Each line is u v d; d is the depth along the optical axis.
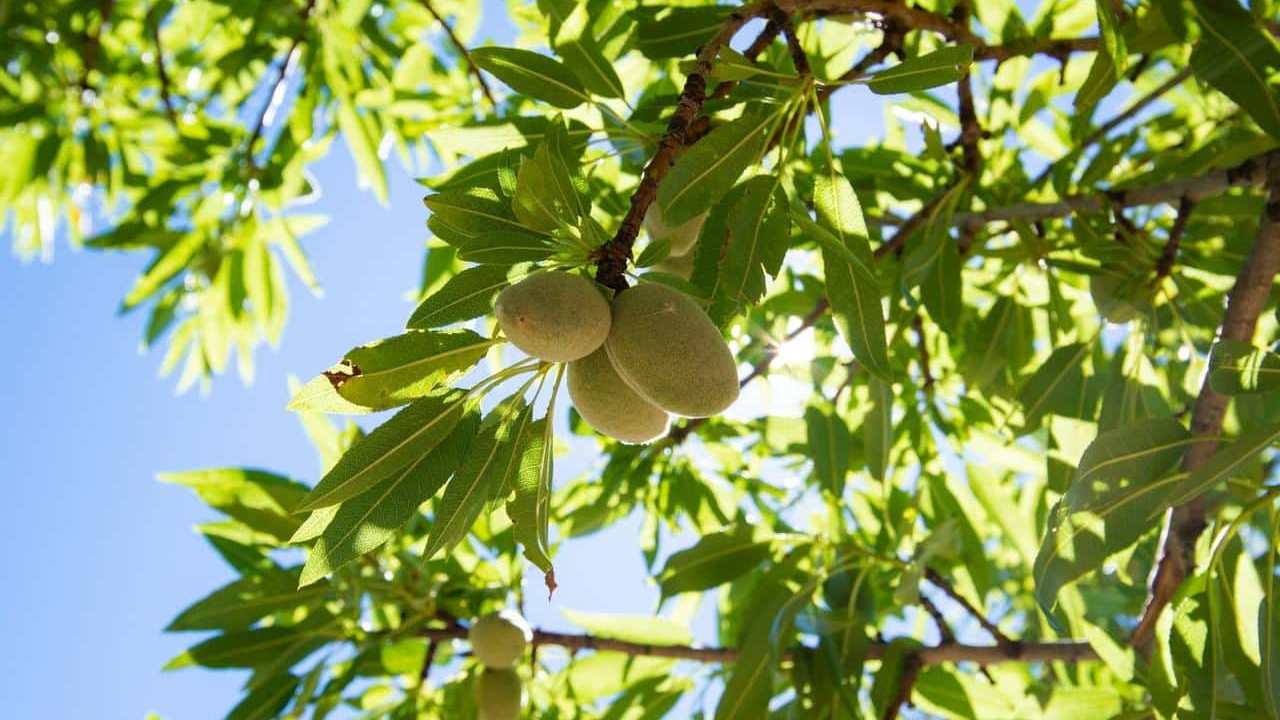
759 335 3.31
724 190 1.90
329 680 3.45
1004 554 5.31
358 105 4.67
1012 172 3.45
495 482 1.84
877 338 1.90
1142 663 2.79
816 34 3.20
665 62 3.41
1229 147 2.94
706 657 3.43
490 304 1.76
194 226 5.03
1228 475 2.05
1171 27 2.34
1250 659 2.31
